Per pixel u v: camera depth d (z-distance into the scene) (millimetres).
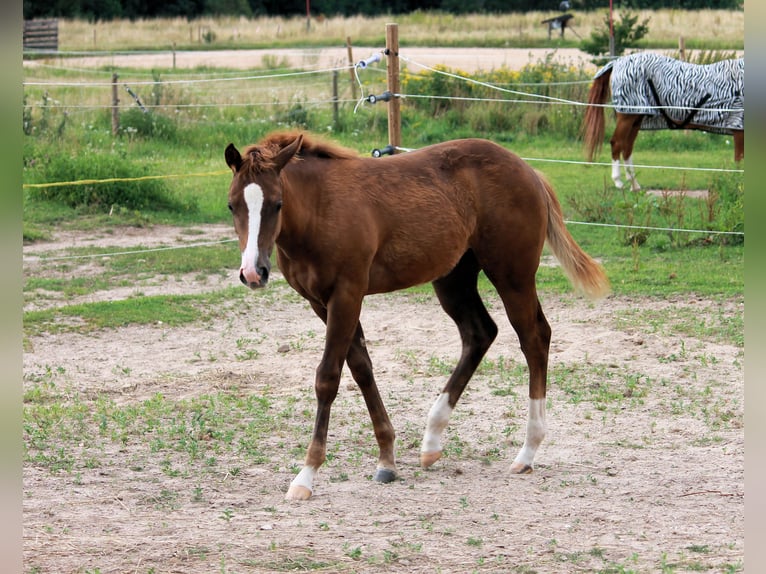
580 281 5973
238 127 18703
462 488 5262
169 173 15258
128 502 5016
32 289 9969
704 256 11039
